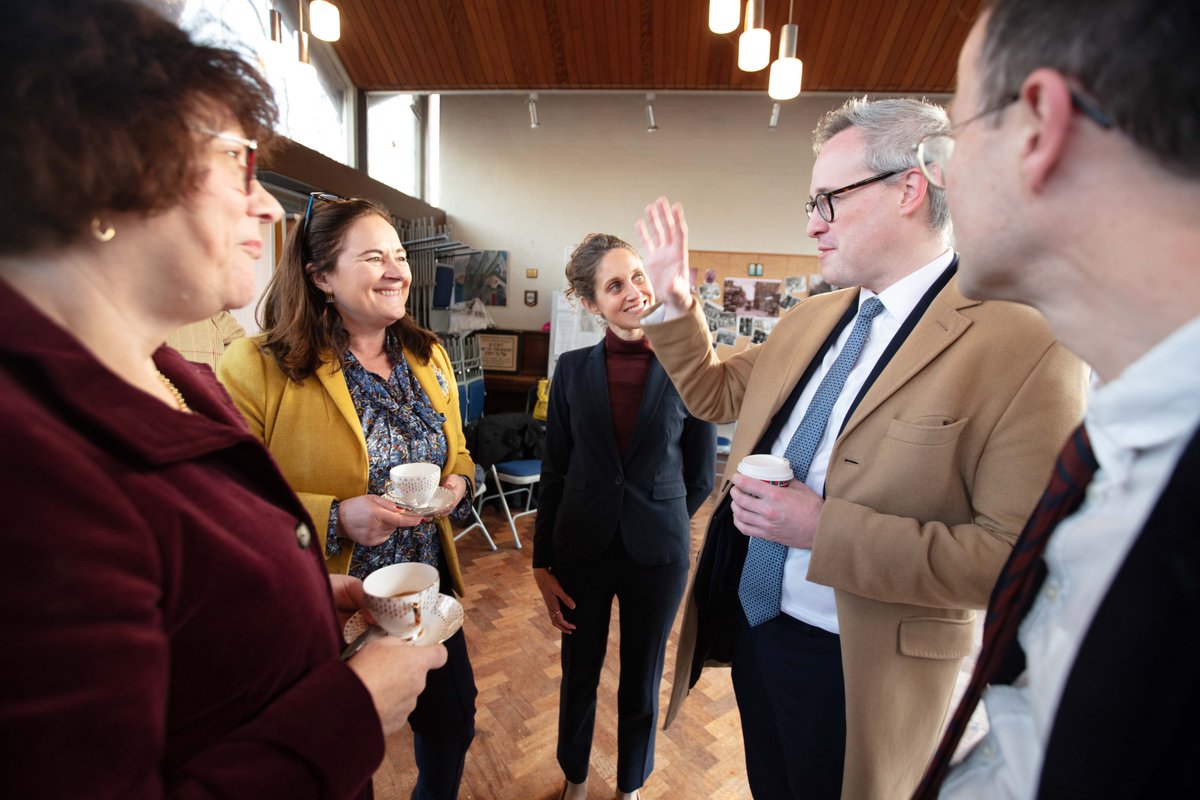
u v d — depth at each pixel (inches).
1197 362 13.3
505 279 221.5
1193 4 12.6
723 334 216.1
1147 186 14.2
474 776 69.1
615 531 58.5
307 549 22.1
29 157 14.2
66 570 12.5
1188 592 12.6
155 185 15.8
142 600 14.0
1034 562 18.6
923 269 36.2
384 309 47.4
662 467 58.7
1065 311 17.2
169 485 16.6
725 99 205.6
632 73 174.4
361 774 19.2
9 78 14.0
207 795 15.4
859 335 39.3
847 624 34.5
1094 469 17.2
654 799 66.8
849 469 35.3
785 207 209.6
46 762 12.1
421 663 24.2
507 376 218.1
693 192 211.8
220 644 17.3
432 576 34.0
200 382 23.6
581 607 60.1
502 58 171.2
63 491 12.9
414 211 193.2
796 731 40.0
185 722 17.0
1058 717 14.6
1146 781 13.1
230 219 19.1
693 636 47.8
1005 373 31.8
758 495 36.5
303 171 128.3
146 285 17.8
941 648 34.8
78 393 14.5
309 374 45.5
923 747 35.5
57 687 12.3
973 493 32.9
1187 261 14.1
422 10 159.9
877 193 35.4
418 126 216.2
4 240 15.4
